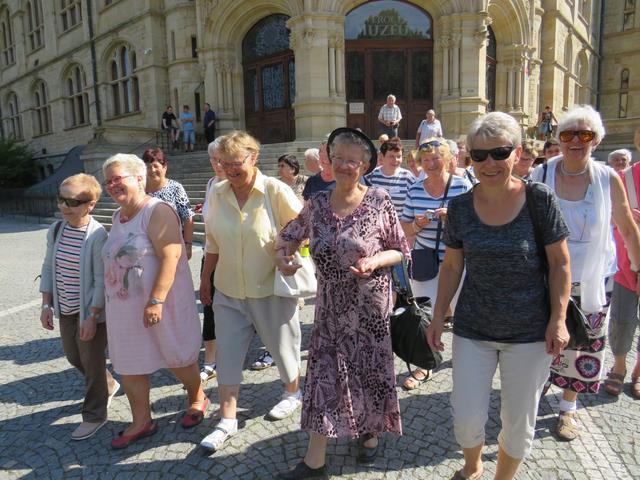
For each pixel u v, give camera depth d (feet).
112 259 9.06
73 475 8.59
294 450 9.15
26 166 82.53
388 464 8.64
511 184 6.76
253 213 9.60
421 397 11.00
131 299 9.04
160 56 59.93
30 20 88.74
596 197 8.66
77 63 76.28
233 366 9.61
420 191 12.10
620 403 10.53
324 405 8.00
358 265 7.72
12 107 100.63
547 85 59.62
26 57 90.33
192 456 9.05
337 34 42.42
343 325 8.10
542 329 6.80
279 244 8.93
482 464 8.48
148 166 12.91
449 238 7.33
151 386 11.94
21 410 10.93
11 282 23.44
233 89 51.60
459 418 7.30
